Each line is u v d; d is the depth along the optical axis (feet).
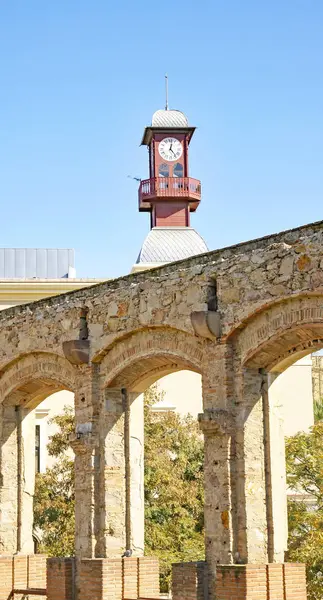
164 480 120.78
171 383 161.27
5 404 92.89
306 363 173.37
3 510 92.17
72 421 126.11
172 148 197.77
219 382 69.82
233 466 68.80
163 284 74.84
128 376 80.07
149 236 190.90
